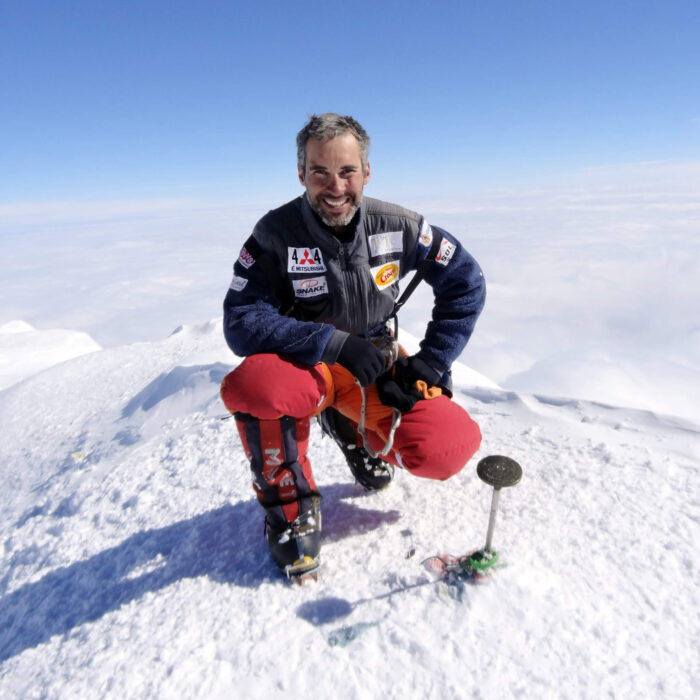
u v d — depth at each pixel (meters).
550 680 1.15
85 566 1.91
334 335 1.52
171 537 1.93
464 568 1.44
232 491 2.16
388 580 1.48
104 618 1.56
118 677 1.30
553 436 2.23
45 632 1.63
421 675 1.19
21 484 3.38
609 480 1.84
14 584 2.00
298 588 1.50
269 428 1.53
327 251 1.59
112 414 4.17
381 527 1.74
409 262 1.70
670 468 1.88
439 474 1.59
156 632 1.43
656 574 1.41
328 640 1.31
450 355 1.70
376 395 1.68
